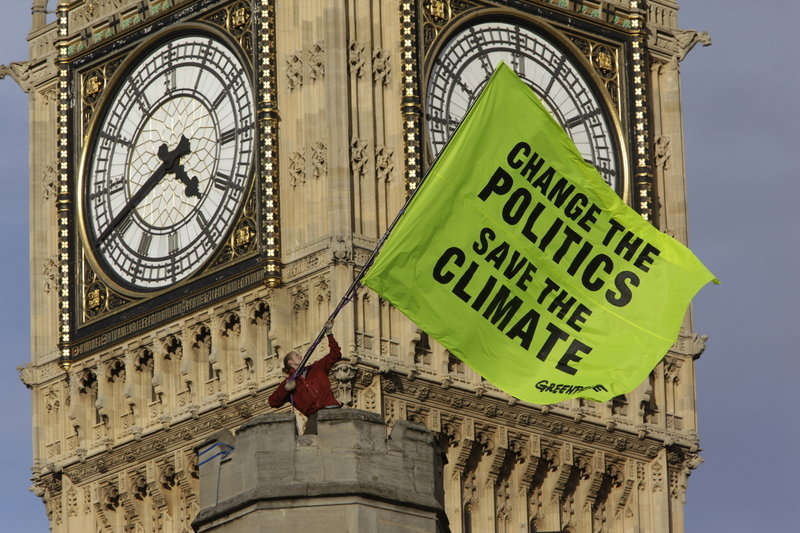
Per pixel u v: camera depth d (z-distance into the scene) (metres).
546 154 79.75
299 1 95.69
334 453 73.69
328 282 93.00
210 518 74.00
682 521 98.50
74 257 99.12
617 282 79.94
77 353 98.50
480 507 95.25
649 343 79.75
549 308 79.56
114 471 97.88
